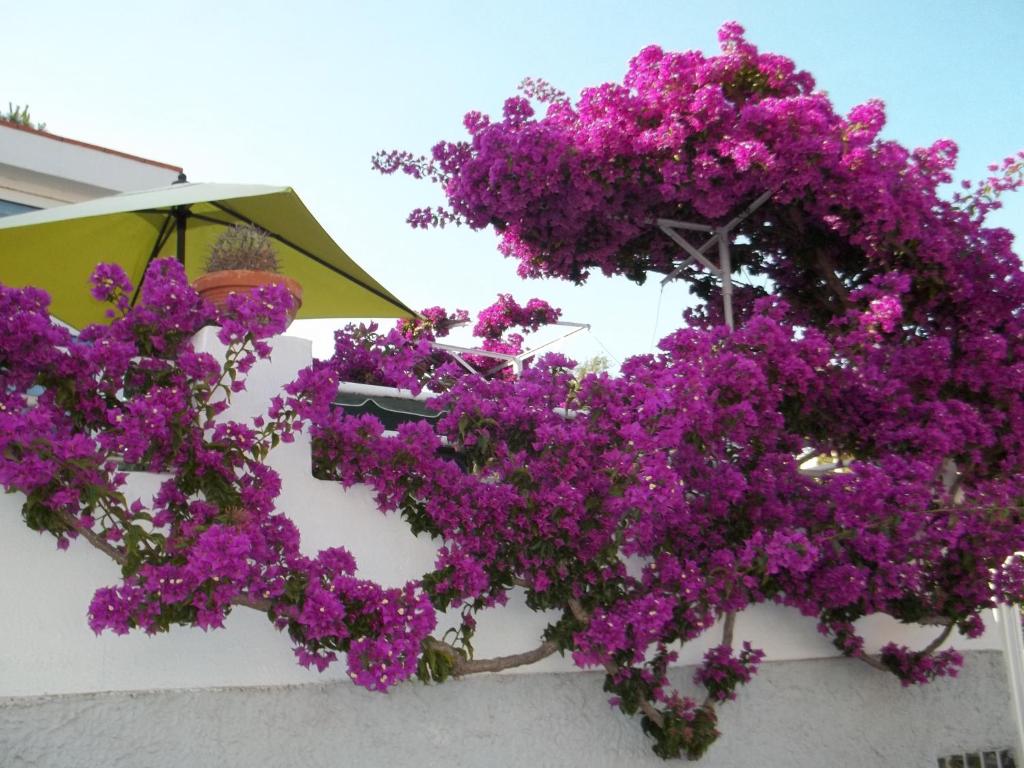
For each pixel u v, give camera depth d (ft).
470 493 13.89
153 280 12.32
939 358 18.89
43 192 32.14
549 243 20.89
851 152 18.21
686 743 15.49
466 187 19.11
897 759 19.75
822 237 21.24
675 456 16.12
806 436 19.21
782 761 17.85
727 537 16.79
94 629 10.60
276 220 20.86
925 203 18.86
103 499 11.24
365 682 11.93
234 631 12.54
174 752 11.78
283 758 12.52
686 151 18.66
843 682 19.31
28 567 11.34
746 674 16.46
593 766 15.28
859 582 16.63
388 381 16.12
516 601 15.14
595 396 14.49
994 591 18.74
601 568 14.79
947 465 20.40
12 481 10.41
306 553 13.35
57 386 11.62
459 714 14.11
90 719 11.34
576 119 20.12
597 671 15.69
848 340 17.87
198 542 10.90
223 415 13.02
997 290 19.42
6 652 11.05
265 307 12.38
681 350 15.99
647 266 23.08
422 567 14.34
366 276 22.86
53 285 21.80
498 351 29.22
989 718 21.68
